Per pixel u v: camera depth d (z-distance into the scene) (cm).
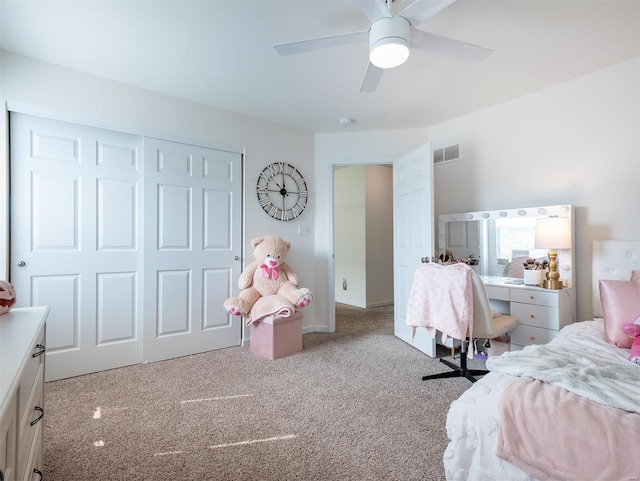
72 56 231
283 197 367
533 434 98
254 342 311
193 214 307
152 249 285
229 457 158
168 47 219
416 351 313
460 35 206
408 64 241
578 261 273
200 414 196
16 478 88
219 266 323
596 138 263
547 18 190
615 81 252
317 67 245
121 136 274
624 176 250
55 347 245
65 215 250
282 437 173
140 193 281
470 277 224
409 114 340
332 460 156
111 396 219
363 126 374
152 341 284
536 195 297
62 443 167
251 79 263
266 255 323
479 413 113
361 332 384
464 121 349
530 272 283
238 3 177
